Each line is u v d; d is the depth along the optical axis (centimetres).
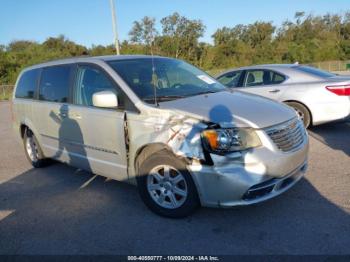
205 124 329
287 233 334
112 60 447
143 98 382
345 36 6925
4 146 803
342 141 635
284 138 344
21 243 350
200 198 342
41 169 591
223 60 5172
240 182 317
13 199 465
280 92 703
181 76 461
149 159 369
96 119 419
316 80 685
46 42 5281
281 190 346
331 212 367
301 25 6475
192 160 333
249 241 326
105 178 521
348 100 655
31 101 552
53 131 506
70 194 468
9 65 4500
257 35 6119
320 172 483
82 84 452
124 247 331
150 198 383
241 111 350
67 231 369
